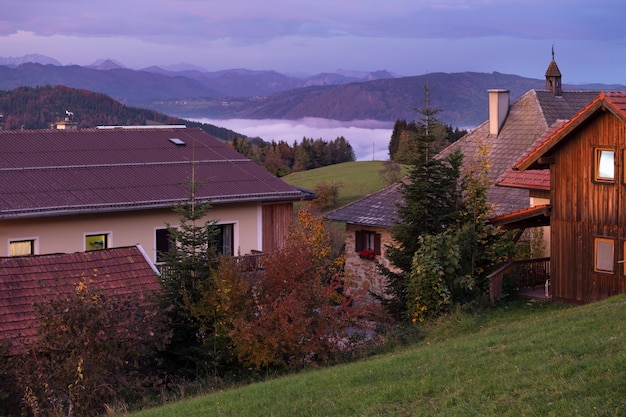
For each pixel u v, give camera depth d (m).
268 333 19.05
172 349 19.66
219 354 19.34
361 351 20.47
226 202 32.09
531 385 11.34
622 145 22.80
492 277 23.98
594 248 23.61
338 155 133.38
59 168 31.80
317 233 30.47
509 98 37.66
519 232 25.98
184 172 33.78
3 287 18.42
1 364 15.58
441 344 17.70
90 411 15.66
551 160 24.34
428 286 23.06
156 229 31.23
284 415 12.52
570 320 17.17
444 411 10.98
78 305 15.89
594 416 9.55
